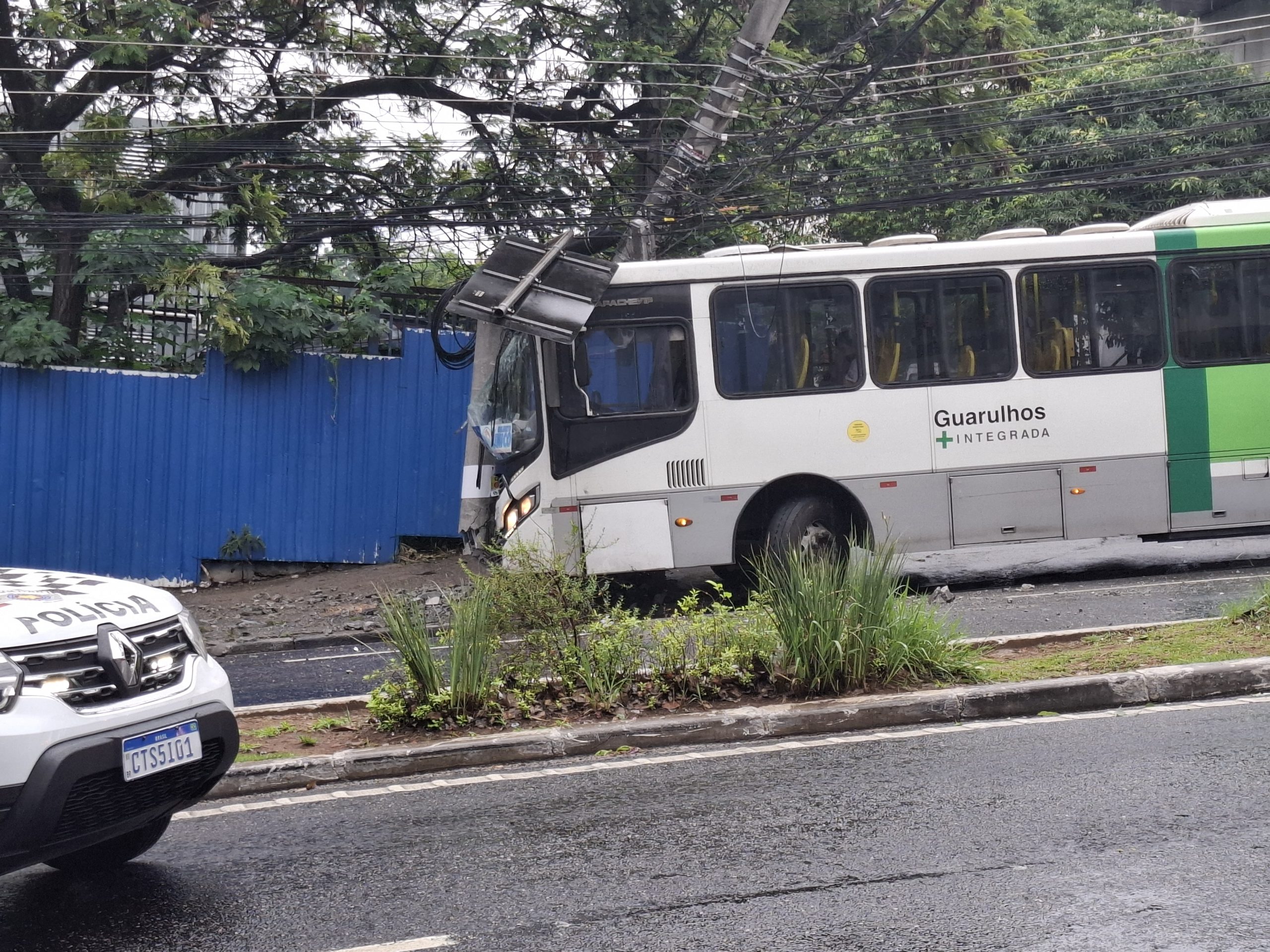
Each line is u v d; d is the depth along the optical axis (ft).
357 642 41.96
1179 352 44.37
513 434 42.39
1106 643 29.58
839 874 16.14
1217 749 20.79
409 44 63.41
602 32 63.52
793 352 42.98
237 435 58.29
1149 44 69.21
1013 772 20.30
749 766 21.86
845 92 60.80
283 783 22.85
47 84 61.26
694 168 52.37
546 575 27.48
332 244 65.21
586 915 15.23
